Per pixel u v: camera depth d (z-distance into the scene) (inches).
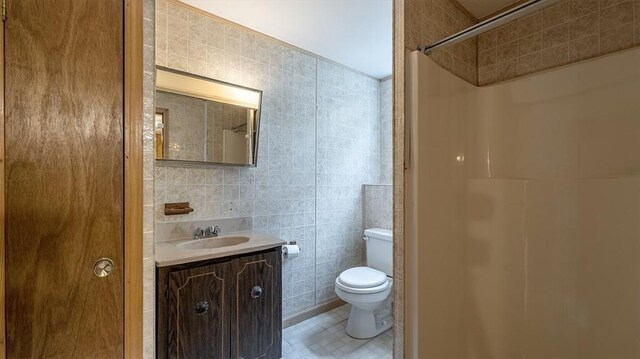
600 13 51.5
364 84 112.0
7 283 28.4
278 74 87.4
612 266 48.3
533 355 55.6
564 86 54.7
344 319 93.6
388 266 93.8
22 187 29.0
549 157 56.2
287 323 88.7
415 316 47.3
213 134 75.1
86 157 31.7
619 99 48.8
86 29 32.0
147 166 35.6
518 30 61.6
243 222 81.0
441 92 53.2
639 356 45.5
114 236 33.1
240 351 63.1
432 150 50.7
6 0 28.6
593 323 49.9
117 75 33.5
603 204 49.4
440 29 56.6
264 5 70.1
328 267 100.3
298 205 92.4
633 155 47.4
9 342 28.5
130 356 33.7
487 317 59.5
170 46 68.9
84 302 31.6
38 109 29.7
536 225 56.2
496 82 64.6
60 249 30.6
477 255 60.4
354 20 76.2
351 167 107.4
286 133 89.6
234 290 62.3
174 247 63.5
